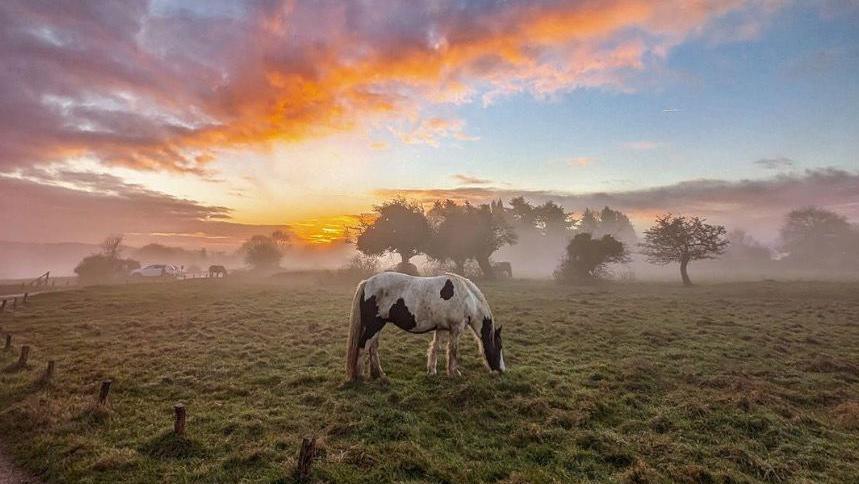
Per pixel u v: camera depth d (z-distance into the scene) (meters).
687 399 7.38
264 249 59.16
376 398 7.24
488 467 5.06
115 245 46.97
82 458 5.26
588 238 36.56
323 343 12.04
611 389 8.06
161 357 10.27
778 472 5.10
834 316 17.25
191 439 5.62
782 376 9.09
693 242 35.28
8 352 10.67
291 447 5.49
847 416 6.75
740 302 21.86
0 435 6.02
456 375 8.68
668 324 15.12
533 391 7.81
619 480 4.82
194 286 32.09
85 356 10.33
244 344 11.83
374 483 4.69
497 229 40.94
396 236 38.66
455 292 8.74
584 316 16.98
